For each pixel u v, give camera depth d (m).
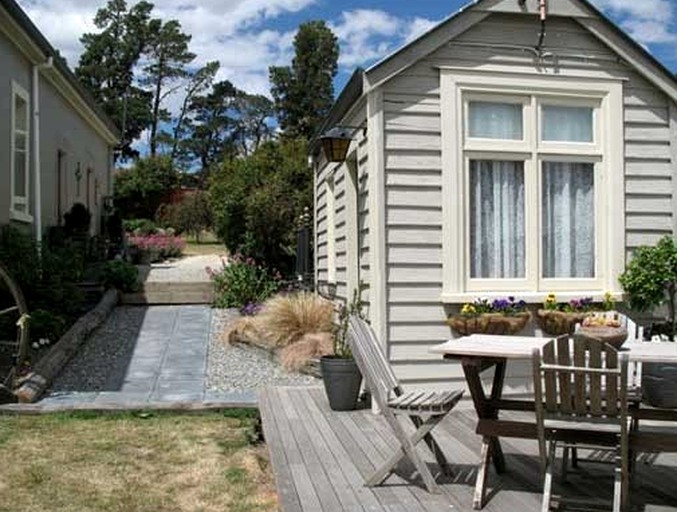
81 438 5.40
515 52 6.41
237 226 14.70
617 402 3.51
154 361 8.19
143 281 12.73
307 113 42.56
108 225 17.64
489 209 6.45
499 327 6.13
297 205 14.51
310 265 12.88
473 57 6.34
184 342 9.23
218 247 23.56
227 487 4.45
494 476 4.38
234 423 5.93
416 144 6.26
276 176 16.91
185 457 5.01
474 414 5.97
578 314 6.23
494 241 6.45
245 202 14.65
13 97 10.45
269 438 5.13
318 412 5.93
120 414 6.12
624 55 6.52
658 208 6.67
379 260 6.16
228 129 51.56
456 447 5.02
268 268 13.70
